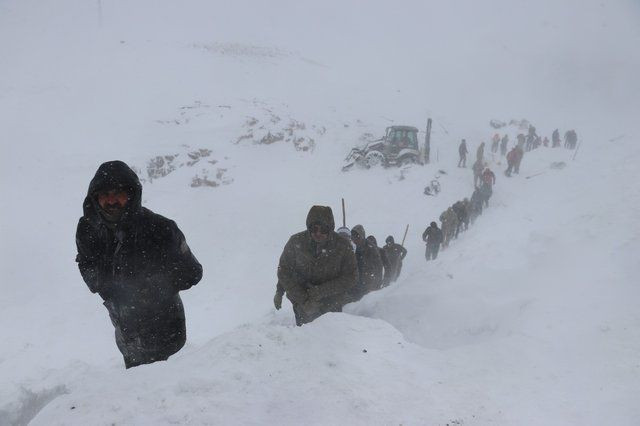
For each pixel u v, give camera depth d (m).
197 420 1.88
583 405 2.30
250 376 2.24
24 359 9.20
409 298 5.41
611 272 4.79
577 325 3.47
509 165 22.02
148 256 2.60
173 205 18.94
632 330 3.25
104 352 9.59
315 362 2.42
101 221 2.51
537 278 5.25
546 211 10.44
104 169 2.41
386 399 2.14
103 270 2.63
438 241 13.01
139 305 2.74
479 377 2.54
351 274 4.08
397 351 2.71
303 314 4.20
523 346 3.06
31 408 4.66
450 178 21.94
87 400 2.04
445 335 4.53
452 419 2.05
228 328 10.34
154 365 2.43
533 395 2.38
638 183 10.05
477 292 5.23
